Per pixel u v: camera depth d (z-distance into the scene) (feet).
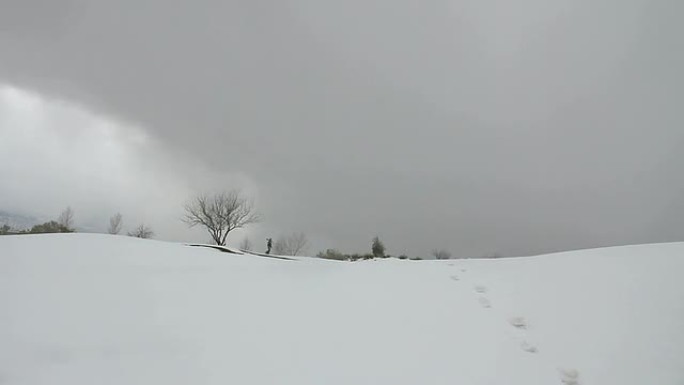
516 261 32.48
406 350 15.29
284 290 22.36
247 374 12.44
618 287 21.70
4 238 32.99
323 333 16.38
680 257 25.84
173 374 12.01
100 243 33.45
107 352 13.06
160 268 26.50
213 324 16.33
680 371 14.24
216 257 33.45
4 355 12.10
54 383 10.94
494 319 19.02
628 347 15.96
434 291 23.27
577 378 13.92
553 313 19.47
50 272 22.53
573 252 32.94
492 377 13.64
